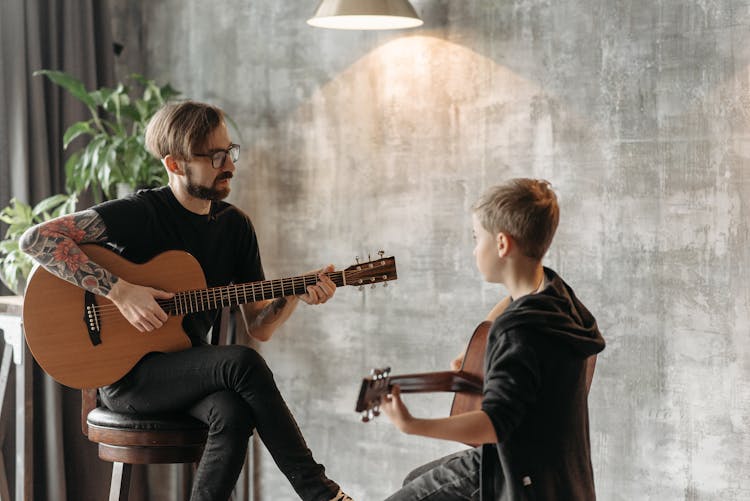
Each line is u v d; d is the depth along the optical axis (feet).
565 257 9.46
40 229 7.91
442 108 10.11
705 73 8.64
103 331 8.08
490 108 9.81
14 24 11.13
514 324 5.61
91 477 11.74
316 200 11.05
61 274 7.89
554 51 9.40
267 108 11.35
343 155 10.82
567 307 5.86
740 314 8.61
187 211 8.58
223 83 11.68
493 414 5.37
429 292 10.32
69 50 11.67
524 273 6.04
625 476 9.26
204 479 7.62
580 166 9.32
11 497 11.21
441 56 10.08
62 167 11.78
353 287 10.85
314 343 11.20
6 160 11.23
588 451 6.04
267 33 11.29
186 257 8.31
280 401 7.81
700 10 8.64
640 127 9.00
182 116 8.22
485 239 6.11
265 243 11.48
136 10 12.37
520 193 5.94
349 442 11.03
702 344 8.80
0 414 10.23
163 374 7.93
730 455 8.72
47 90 11.60
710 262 8.72
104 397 8.28
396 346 10.59
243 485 11.79
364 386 5.24
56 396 11.28
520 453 5.60
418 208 10.34
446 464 6.68
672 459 9.02
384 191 10.57
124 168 10.90
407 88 10.33
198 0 11.81
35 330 7.97
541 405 5.61
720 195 8.64
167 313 8.18
